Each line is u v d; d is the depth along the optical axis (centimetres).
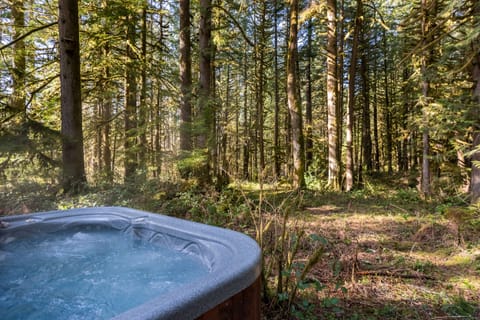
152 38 1098
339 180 958
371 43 1497
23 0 782
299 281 220
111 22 870
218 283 141
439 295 263
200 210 495
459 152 750
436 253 365
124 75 956
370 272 302
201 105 712
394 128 1562
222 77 1812
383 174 1507
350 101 969
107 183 616
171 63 1127
